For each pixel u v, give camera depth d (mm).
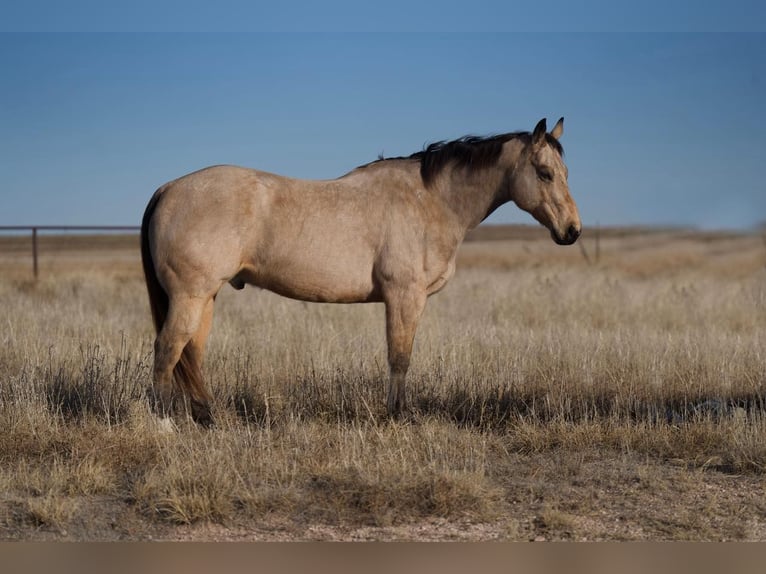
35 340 12359
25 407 8914
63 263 38250
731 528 6453
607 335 14039
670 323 17172
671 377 10906
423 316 16500
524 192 9375
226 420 9055
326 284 8984
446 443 8383
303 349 12211
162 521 6547
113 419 9094
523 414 9789
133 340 13281
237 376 10250
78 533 6316
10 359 11578
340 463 7754
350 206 8992
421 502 6840
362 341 12734
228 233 8562
